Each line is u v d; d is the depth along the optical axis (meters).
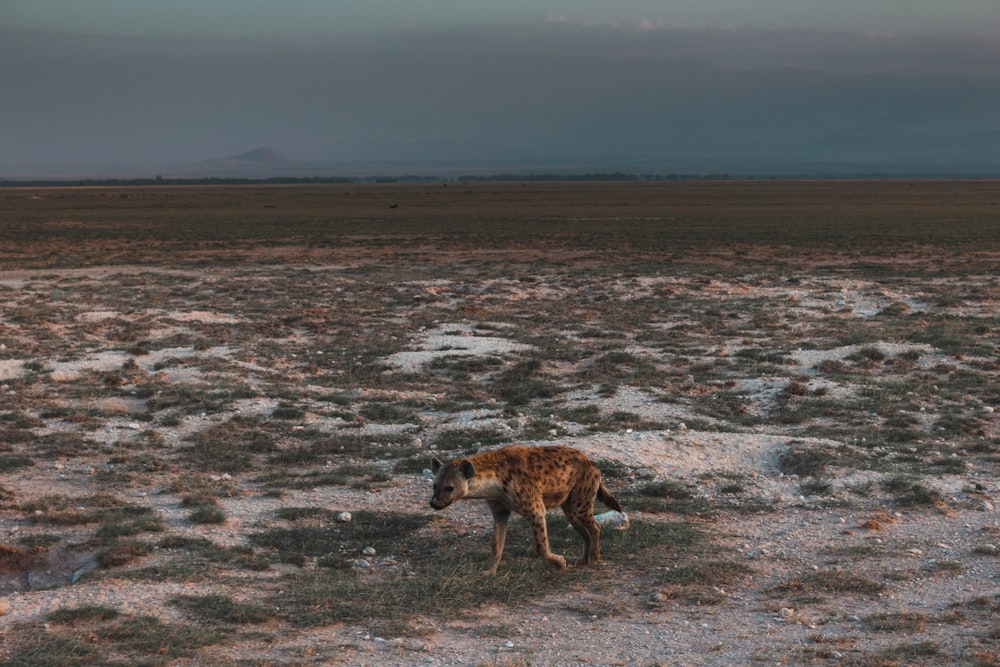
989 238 66.44
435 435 15.80
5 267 49.00
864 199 138.88
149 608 8.75
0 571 10.12
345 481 13.41
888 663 7.59
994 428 16.75
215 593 9.18
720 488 13.09
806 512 12.17
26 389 18.44
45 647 7.74
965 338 25.44
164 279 42.12
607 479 13.27
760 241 65.38
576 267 47.94
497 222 88.81
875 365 21.81
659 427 16.22
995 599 9.09
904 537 11.16
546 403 18.36
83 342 24.73
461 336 26.12
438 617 8.83
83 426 15.96
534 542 11.04
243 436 15.67
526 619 8.82
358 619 8.72
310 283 39.56
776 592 9.43
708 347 24.56
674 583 9.66
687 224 84.75
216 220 94.81
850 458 14.20
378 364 21.67
